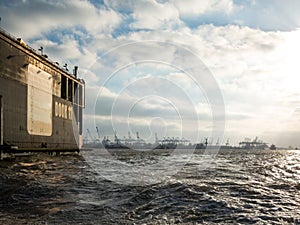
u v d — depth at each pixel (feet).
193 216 32.94
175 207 36.45
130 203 37.99
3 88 126.21
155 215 33.06
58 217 31.60
